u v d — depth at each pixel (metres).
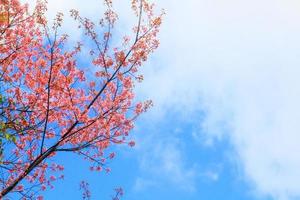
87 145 11.84
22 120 11.93
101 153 13.05
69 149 11.42
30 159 12.60
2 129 10.67
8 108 11.75
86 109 12.23
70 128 11.76
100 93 12.53
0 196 10.22
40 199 12.76
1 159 10.59
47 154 11.00
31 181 12.77
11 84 12.62
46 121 11.14
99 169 13.30
